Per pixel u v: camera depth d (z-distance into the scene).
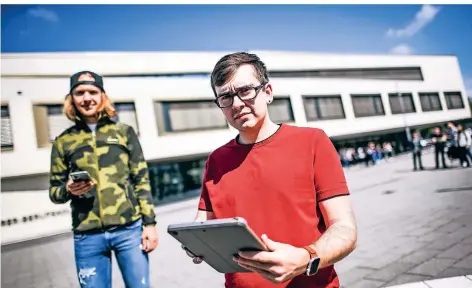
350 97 23.75
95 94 2.21
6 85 12.80
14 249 9.67
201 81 17.91
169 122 16.94
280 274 0.81
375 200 7.31
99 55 15.15
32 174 12.81
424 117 26.19
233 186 1.17
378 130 24.27
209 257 1.01
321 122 22.17
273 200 1.08
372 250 3.77
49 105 13.47
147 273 2.17
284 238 1.06
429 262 3.14
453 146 10.90
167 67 17.08
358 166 21.42
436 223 4.56
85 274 2.02
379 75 25.58
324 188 1.05
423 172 11.23
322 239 0.94
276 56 22.00
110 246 2.09
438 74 27.53
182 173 17.02
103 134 2.24
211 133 17.73
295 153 1.11
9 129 12.73
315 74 23.27
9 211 12.18
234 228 0.76
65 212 12.97
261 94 1.19
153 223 2.25
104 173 2.14
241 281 1.12
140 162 2.35
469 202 5.56
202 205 1.33
